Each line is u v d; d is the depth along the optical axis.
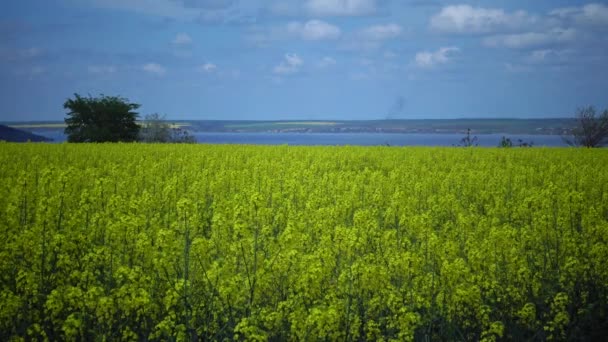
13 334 7.10
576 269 9.15
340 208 13.34
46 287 8.23
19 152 30.89
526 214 13.76
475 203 17.05
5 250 8.70
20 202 11.89
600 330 8.28
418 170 24.78
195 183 16.44
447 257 9.32
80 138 66.69
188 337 7.28
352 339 7.51
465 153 35.56
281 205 15.04
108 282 8.23
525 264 9.34
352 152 35.16
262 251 9.27
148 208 12.70
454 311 7.98
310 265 8.09
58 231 9.75
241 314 7.92
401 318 7.20
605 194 15.70
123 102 69.31
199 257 8.38
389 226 13.45
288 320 7.39
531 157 33.69
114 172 18.53
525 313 7.91
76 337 7.21
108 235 9.50
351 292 7.95
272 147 40.03
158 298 8.02
